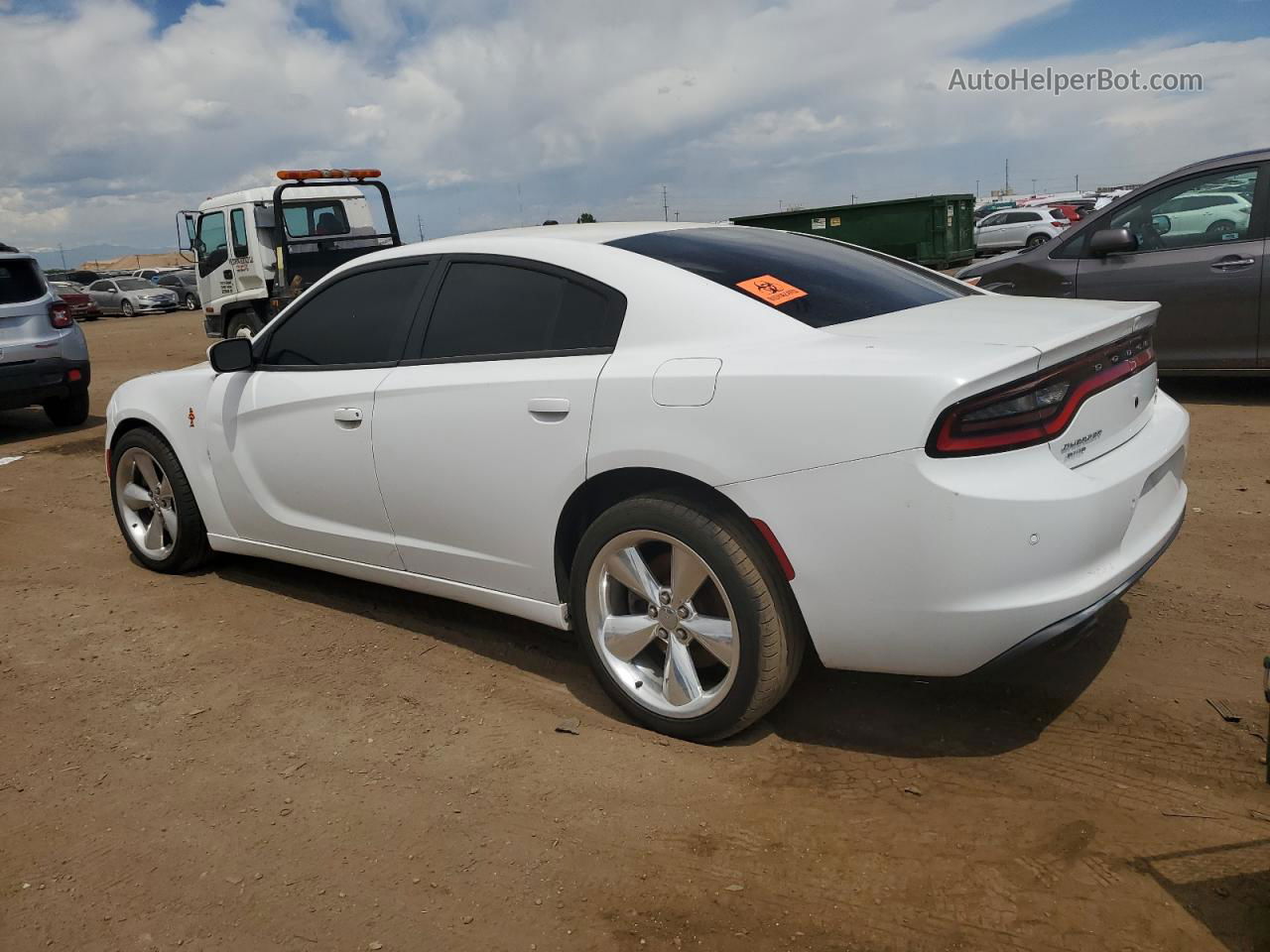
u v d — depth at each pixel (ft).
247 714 11.34
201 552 15.87
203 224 45.55
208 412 14.49
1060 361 8.63
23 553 17.83
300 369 13.32
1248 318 22.33
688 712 9.92
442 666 12.33
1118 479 8.82
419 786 9.66
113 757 10.53
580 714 10.91
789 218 64.64
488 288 11.47
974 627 8.32
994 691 10.69
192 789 9.83
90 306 108.88
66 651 13.35
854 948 7.19
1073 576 8.45
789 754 9.80
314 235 44.60
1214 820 8.32
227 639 13.51
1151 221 23.56
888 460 8.23
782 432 8.71
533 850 8.56
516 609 11.41
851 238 62.80
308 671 12.36
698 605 9.86
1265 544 14.38
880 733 10.08
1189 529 15.26
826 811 8.84
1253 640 11.48
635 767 9.75
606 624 10.46
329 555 13.46
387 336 12.34
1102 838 8.19
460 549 11.69
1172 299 23.13
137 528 16.46
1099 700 10.36
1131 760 9.29
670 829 8.73
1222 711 9.93
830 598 8.79
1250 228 22.22
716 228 12.35
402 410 11.74
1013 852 8.10
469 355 11.40
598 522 10.12
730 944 7.32
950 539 8.13
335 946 7.55
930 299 11.23
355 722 11.02
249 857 8.70
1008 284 25.62
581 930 7.57
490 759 10.09
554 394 10.26
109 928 7.89
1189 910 7.29
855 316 10.02
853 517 8.46
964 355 8.32
